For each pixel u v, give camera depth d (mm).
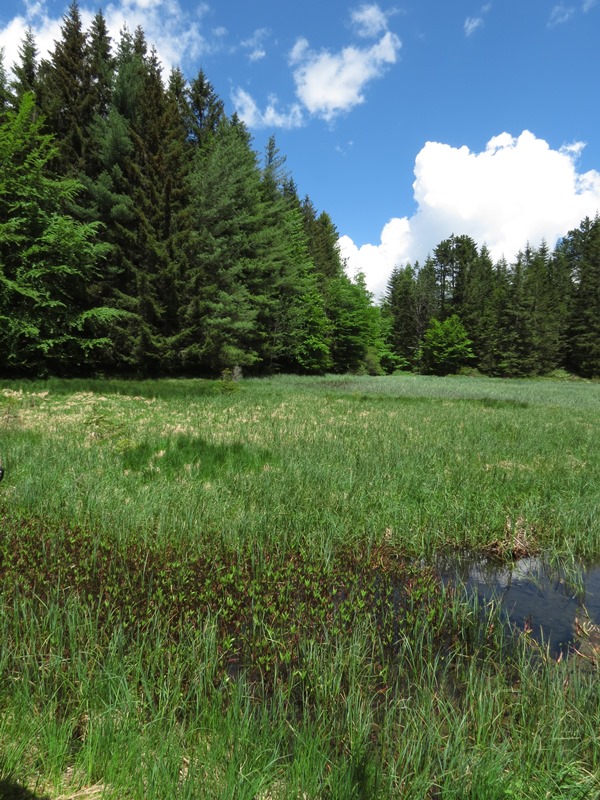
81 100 26562
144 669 2676
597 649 3229
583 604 4004
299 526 5203
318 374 42906
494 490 6598
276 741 2184
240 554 4562
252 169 34000
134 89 27578
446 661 3064
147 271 26047
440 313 71500
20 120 20469
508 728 2342
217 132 34125
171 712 2252
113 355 25859
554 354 60719
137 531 4922
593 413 16484
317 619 3490
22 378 20266
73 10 27953
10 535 4648
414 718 2275
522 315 58438
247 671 2879
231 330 30062
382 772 2004
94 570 4027
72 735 2162
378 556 4762
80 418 11203
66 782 1900
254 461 7730
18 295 20391
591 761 2160
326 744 2164
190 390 19219
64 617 3195
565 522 5559
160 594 3635
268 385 26016
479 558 4973
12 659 2648
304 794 1897
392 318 70188
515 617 3768
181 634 2973
